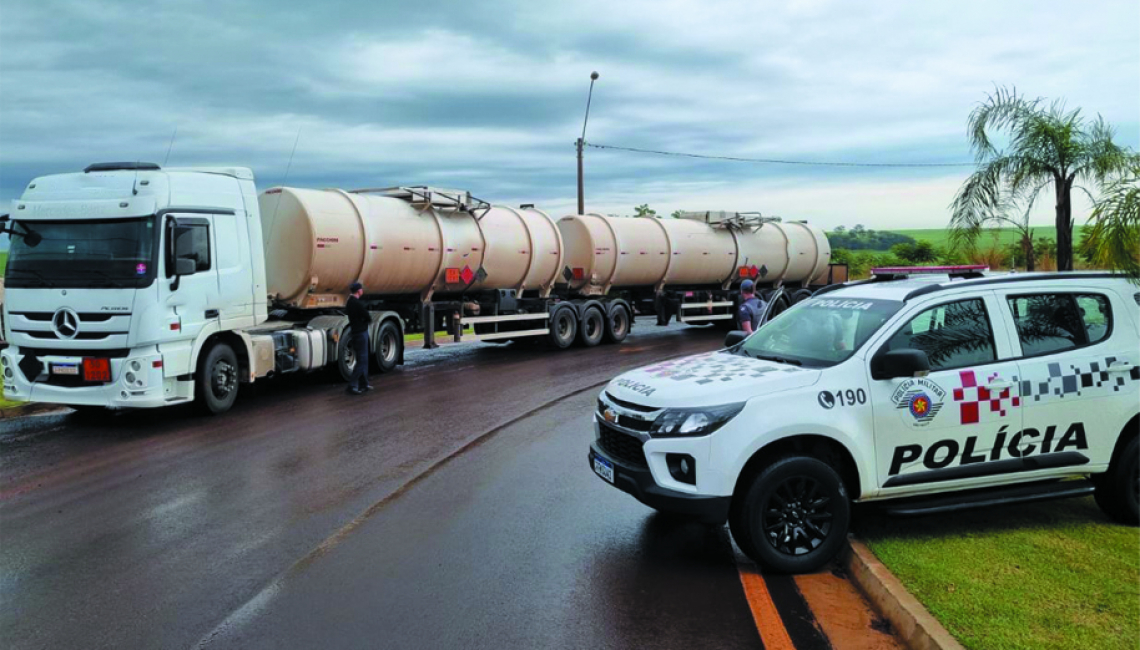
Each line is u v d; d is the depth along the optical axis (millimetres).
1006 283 5738
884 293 5879
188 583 5043
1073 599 4426
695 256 23016
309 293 13828
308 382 13984
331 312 14453
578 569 5238
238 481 7488
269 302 13734
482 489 7152
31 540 5891
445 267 16438
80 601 4789
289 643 4207
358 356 12758
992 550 5223
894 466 5293
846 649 4121
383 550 5609
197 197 10539
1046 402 5535
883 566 4910
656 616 4516
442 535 5922
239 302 11273
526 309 19172
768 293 26016
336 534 5961
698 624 4414
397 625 4414
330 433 9648
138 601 4777
